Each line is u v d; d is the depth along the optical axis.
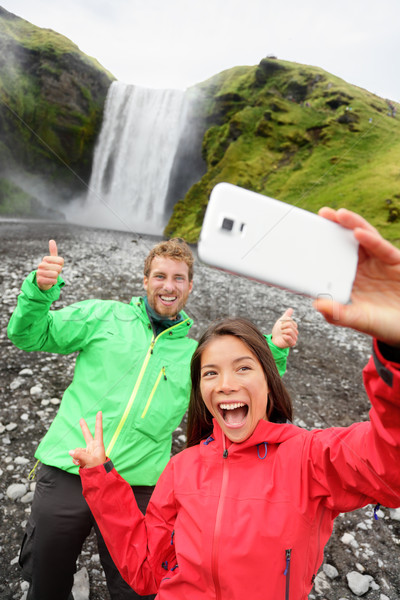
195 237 17.06
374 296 0.65
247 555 1.13
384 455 0.87
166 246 1.81
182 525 1.28
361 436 0.99
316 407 4.27
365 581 2.42
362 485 1.01
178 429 3.67
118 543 1.35
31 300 1.68
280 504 1.16
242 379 1.22
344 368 5.20
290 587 1.11
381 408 0.80
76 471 1.68
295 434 1.26
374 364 0.74
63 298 4.90
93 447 1.36
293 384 4.67
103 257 6.11
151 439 1.77
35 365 4.49
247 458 1.28
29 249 7.80
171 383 1.81
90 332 1.86
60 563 1.69
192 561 1.20
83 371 1.85
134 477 1.73
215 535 1.18
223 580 1.15
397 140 20.59
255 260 0.68
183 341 1.94
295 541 1.13
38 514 1.69
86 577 2.26
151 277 1.81
